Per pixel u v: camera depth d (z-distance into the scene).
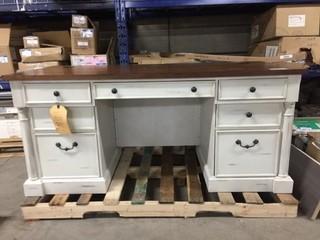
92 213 1.49
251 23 2.68
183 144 2.08
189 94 1.34
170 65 1.74
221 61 2.11
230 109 1.38
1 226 1.41
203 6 2.26
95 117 1.42
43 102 1.37
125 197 1.62
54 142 1.46
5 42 2.16
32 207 1.43
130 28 2.72
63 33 2.27
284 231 1.31
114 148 1.94
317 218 1.39
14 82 1.33
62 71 1.46
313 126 1.85
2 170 2.06
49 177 1.51
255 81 1.32
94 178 1.50
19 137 2.33
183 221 1.40
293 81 1.31
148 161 1.90
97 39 2.20
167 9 2.47
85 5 2.08
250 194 1.47
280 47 2.05
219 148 1.44
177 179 1.76
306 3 2.00
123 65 1.88
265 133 1.41
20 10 2.09
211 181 1.48
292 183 1.44
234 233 1.31
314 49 2.03
